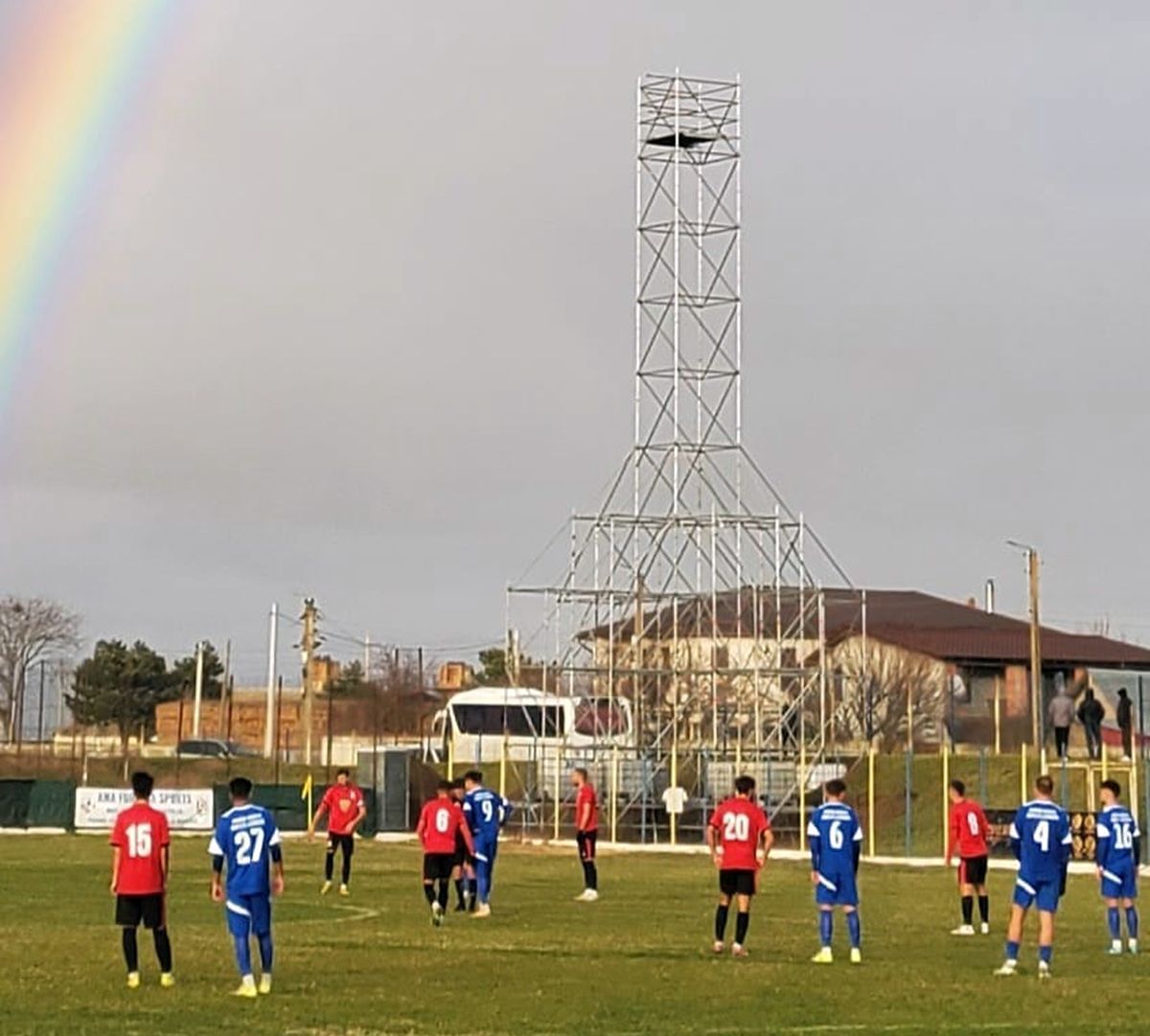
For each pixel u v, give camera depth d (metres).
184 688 164.25
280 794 85.25
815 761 81.94
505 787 87.19
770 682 91.44
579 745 86.44
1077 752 99.31
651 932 37.06
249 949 26.55
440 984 27.06
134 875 25.97
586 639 90.44
